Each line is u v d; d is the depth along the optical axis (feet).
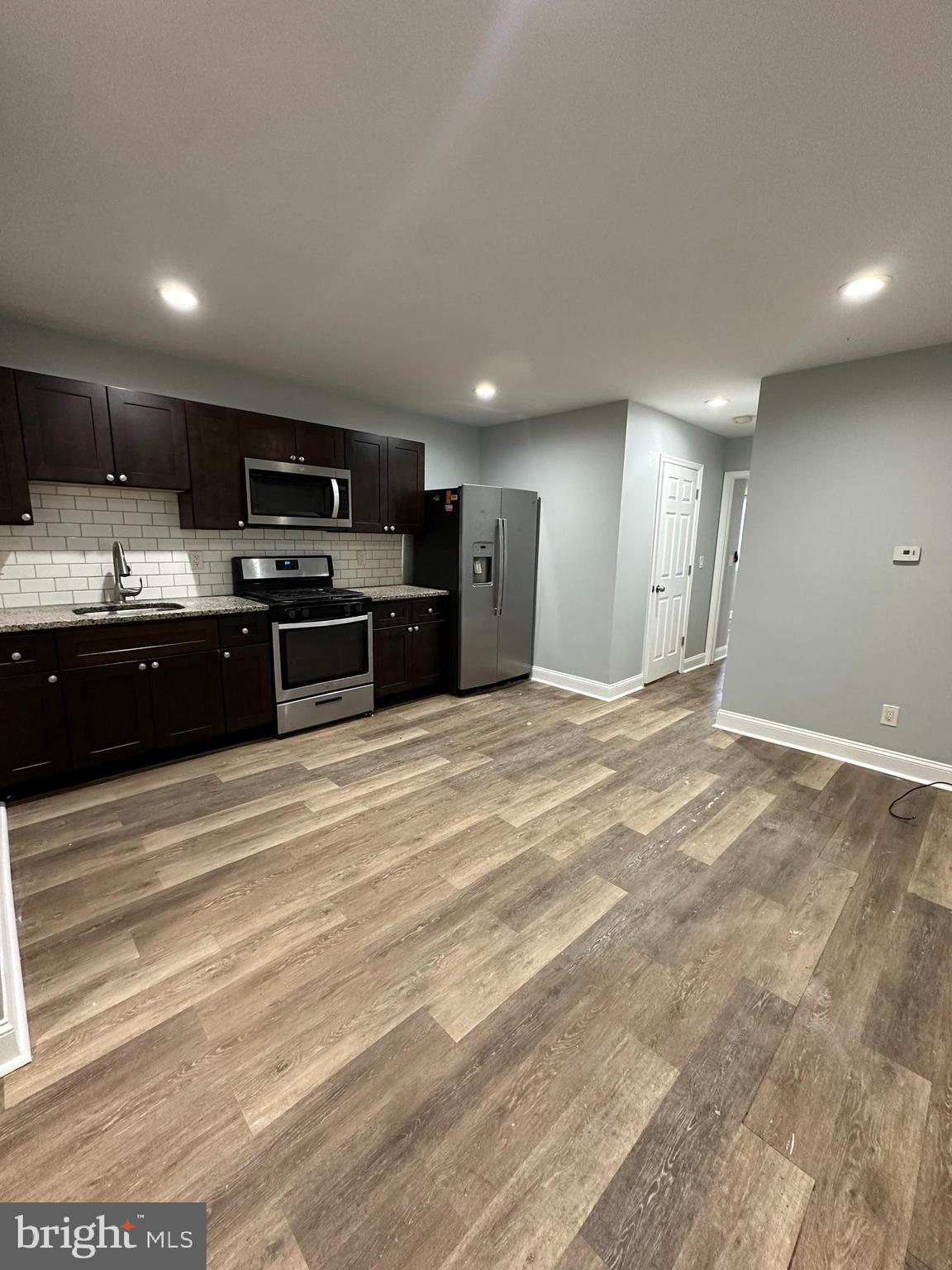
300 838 7.75
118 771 9.78
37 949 5.64
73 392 8.94
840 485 10.33
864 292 7.23
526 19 3.50
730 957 5.71
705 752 11.13
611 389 12.24
